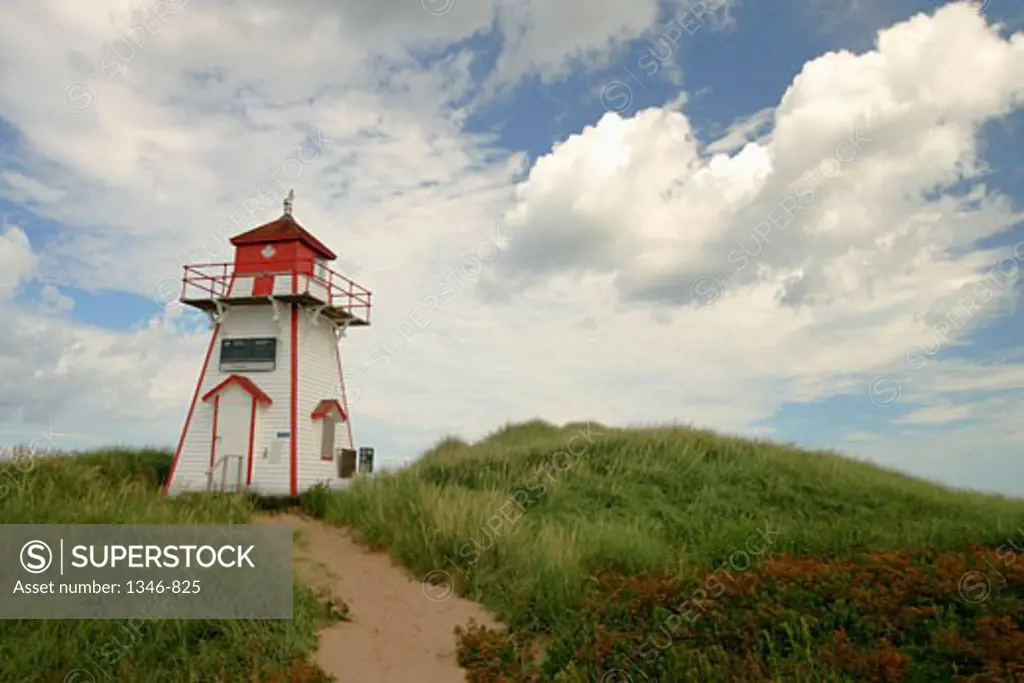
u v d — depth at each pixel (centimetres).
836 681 808
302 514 2139
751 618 996
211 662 1017
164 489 2452
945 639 847
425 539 1591
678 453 2338
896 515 1802
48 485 1655
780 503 1933
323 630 1232
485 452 2717
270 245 2672
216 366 2600
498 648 1115
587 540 1516
